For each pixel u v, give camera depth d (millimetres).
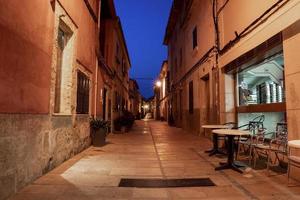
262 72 6621
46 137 4617
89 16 8109
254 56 5934
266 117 6234
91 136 8414
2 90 3133
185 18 14055
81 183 4094
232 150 5156
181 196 3533
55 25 4941
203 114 11000
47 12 4547
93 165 5418
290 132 4367
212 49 8977
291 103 4352
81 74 7164
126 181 4238
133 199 3408
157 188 3883
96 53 9211
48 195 3504
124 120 14328
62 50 6234
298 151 4227
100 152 7137
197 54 11562
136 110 43500
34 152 4117
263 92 6730
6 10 3199
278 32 4828
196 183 4156
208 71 9633
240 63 6742
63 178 4359
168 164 5574
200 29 10961
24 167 3775
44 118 4504
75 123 6551
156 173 4785
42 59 4355
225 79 7918
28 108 3854
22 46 3629
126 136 11805
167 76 25172
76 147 6719
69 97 6168
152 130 15805
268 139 5785
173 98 20203
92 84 8648
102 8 12234
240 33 6676
